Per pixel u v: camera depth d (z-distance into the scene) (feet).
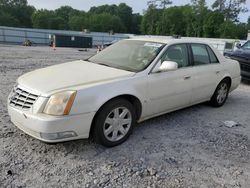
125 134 12.87
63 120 10.53
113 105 11.96
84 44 129.80
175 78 14.74
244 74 28.84
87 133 11.40
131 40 16.69
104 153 11.84
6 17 295.48
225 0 280.72
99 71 13.14
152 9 315.37
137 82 12.85
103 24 339.36
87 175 10.18
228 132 15.02
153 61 13.91
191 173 10.71
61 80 11.77
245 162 11.82
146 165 11.08
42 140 10.72
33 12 337.52
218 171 10.98
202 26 267.59
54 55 56.54
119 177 10.17
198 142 13.50
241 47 34.19
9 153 11.34
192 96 16.44
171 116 17.11
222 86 19.24
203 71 16.78
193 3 281.13
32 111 10.73
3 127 13.70
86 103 11.02
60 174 10.14
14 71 29.63
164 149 12.53
